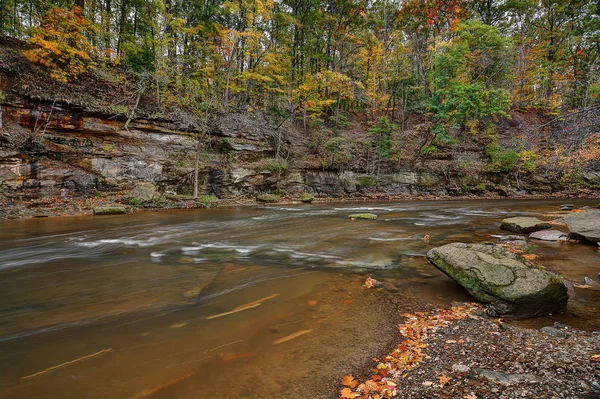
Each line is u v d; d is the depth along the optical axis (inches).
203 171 843.4
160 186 764.0
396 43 1307.8
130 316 163.3
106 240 371.9
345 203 928.9
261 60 1005.2
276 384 108.4
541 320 164.1
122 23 925.2
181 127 832.3
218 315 165.2
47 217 523.2
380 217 612.4
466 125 1169.4
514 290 172.1
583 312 172.9
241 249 330.6
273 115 1102.4
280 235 415.2
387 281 223.1
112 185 682.2
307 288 208.1
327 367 119.0
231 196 882.1
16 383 107.3
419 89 1256.8
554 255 293.6
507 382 100.4
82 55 695.1
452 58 951.0
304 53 1179.9
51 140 633.0
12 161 550.0
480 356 122.0
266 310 171.9
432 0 1294.3
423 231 444.1
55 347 131.6
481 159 1205.7
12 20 821.9
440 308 177.0
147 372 114.7
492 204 885.2
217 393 103.2
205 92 894.4
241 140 941.2
